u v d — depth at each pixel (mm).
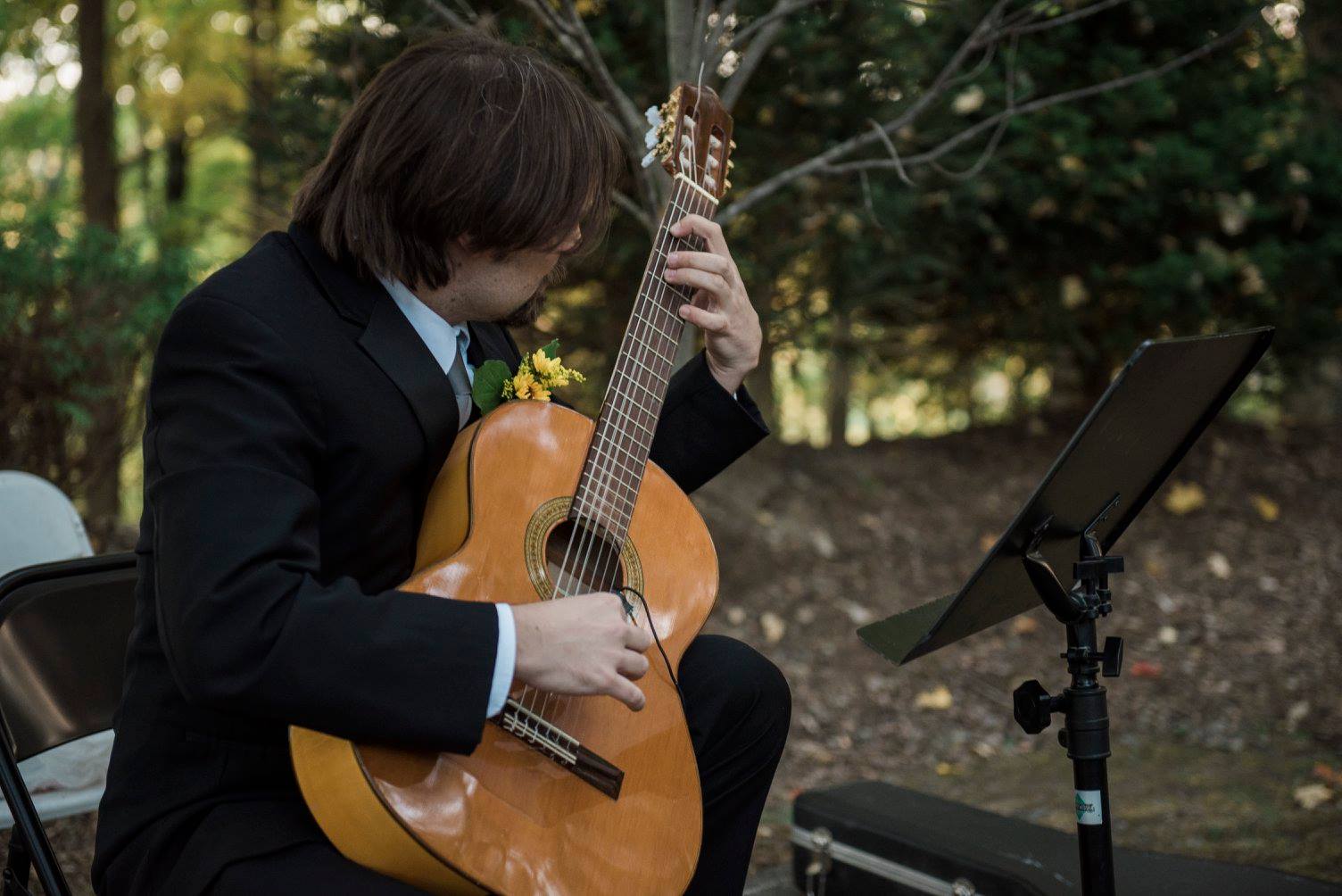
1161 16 4855
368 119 1597
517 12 3564
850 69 4125
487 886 1410
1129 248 5188
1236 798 3215
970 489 5215
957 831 2432
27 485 2455
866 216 4324
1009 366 6547
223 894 1408
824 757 3617
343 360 1548
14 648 1975
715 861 1855
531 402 1730
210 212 7621
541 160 1556
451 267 1621
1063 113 4719
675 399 2014
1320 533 4887
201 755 1532
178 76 7145
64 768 2254
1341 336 5379
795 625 4340
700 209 1956
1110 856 1702
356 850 1418
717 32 2922
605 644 1467
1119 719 3826
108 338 3840
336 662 1341
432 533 1622
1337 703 3797
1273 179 5086
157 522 1404
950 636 1722
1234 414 6375
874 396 7820
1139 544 4902
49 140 9336
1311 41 5633
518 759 1506
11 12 6906
